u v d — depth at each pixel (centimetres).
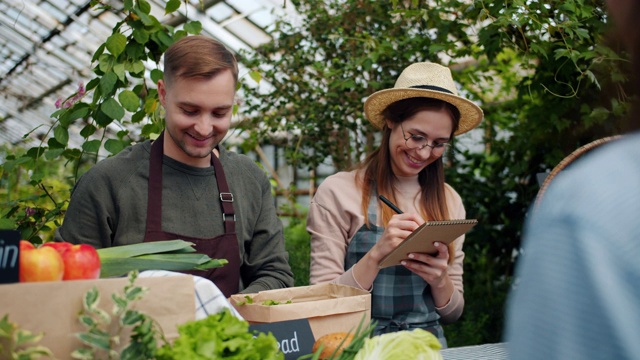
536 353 68
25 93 1333
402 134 249
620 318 64
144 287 118
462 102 249
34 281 117
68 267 125
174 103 204
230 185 233
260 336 119
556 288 68
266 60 643
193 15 806
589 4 370
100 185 218
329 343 155
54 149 303
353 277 233
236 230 232
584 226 68
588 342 65
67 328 111
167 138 224
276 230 248
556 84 424
